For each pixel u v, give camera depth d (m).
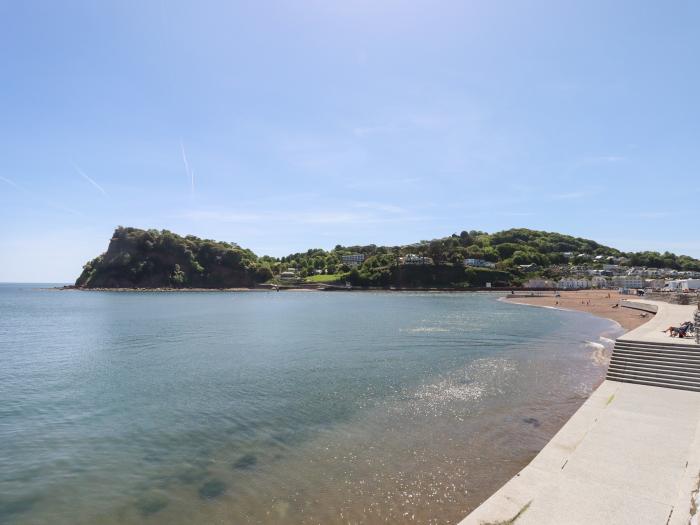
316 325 48.19
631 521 7.36
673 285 107.94
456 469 11.16
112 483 10.86
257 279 197.25
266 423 15.15
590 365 24.23
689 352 18.44
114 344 34.94
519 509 7.91
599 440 11.09
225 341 36.00
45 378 22.50
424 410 16.23
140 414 16.30
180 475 11.24
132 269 178.25
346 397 18.22
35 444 13.45
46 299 121.25
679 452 10.27
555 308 74.62
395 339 36.00
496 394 18.25
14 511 9.59
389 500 9.66
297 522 8.88
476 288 172.38
